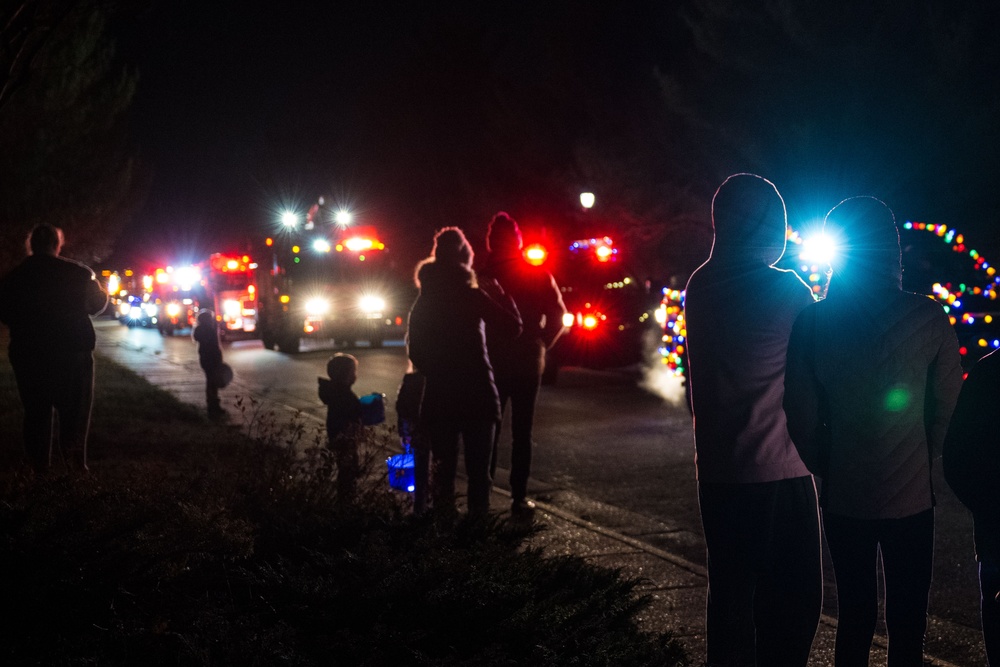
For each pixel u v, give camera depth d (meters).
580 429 13.90
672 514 8.89
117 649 3.63
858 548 4.07
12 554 3.87
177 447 10.53
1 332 37.66
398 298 30.80
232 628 3.64
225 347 34.72
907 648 4.07
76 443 8.46
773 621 4.36
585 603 4.39
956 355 4.04
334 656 3.68
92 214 25.97
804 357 4.11
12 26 6.93
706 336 4.32
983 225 18.30
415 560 4.51
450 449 7.01
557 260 21.94
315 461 6.57
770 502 4.30
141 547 4.29
